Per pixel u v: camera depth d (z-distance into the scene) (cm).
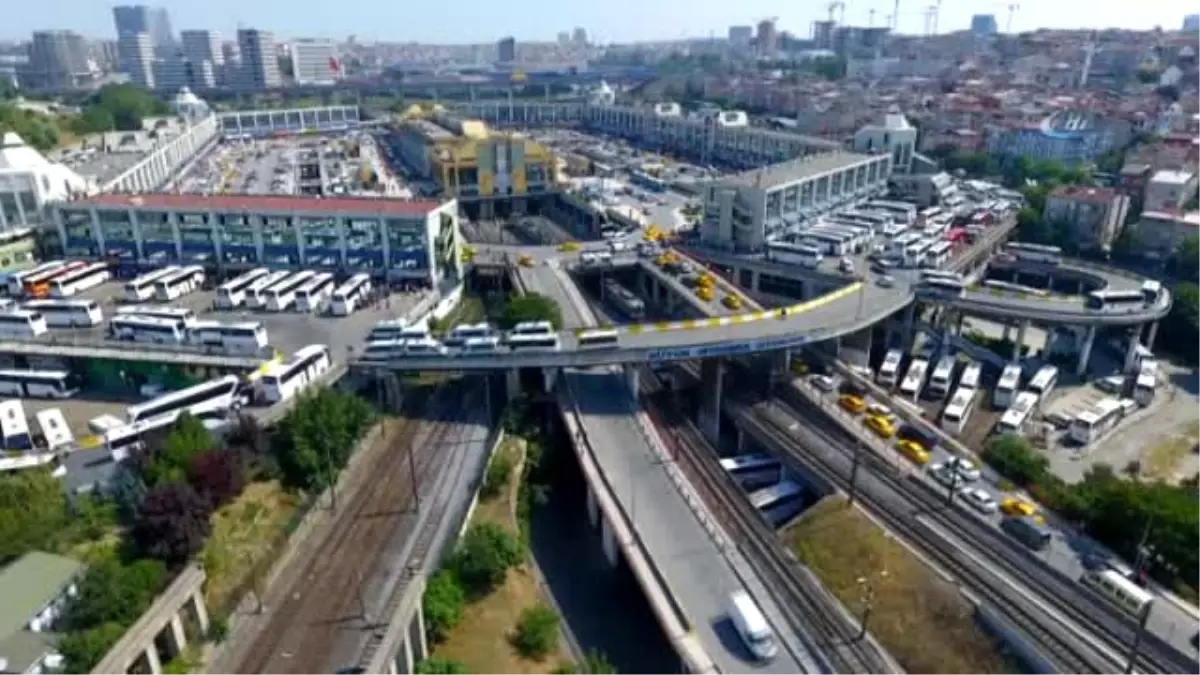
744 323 13725
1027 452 11075
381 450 10856
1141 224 18850
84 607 6769
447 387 12862
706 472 11094
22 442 10469
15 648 6312
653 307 18350
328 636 7400
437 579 8269
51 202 16900
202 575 7512
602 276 18888
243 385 11300
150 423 10131
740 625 7512
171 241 16662
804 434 12162
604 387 13000
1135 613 8219
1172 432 12838
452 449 10912
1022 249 18888
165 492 7881
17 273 15412
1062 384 14525
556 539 10500
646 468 10594
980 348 15462
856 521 9925
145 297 15062
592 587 9600
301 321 13925
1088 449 12269
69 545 7844
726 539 9088
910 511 10100
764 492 11281
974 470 10831
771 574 8844
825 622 8131
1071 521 9925
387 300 15012
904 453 11450
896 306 14838
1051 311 14425
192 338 12656
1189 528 8775
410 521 9225
